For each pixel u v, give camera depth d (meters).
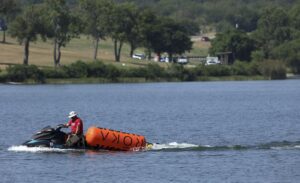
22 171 108.75
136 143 126.50
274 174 106.69
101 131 124.81
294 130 169.12
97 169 110.00
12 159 117.94
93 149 124.75
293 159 119.50
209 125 182.12
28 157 119.50
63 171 108.56
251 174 106.56
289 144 138.12
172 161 117.06
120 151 125.38
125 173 107.00
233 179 103.06
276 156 122.56
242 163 115.62
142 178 103.50
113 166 112.19
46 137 126.06
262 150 129.62
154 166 112.50
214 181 101.62
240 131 166.38
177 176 105.06
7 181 101.81
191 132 164.12
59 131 126.62
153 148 128.50
